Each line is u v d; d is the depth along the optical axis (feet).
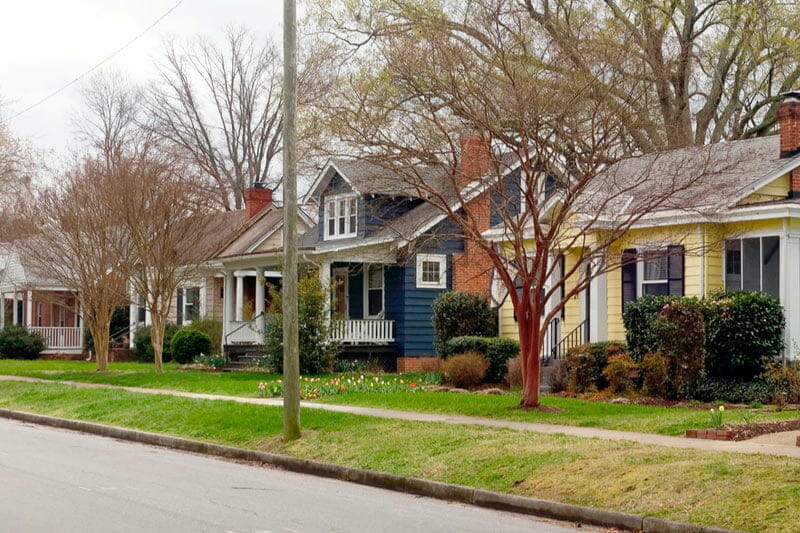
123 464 50.60
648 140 89.61
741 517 32.12
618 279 83.46
